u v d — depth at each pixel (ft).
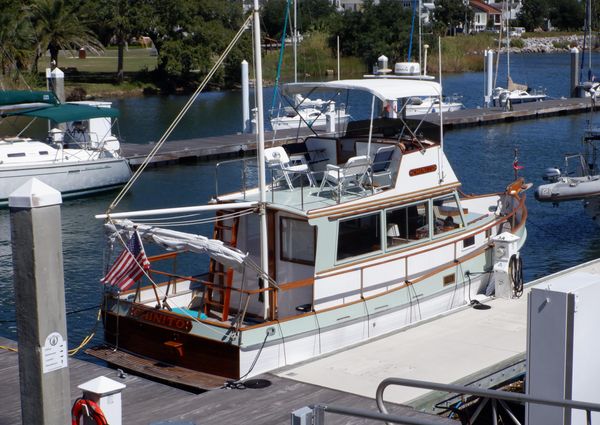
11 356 43.19
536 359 25.45
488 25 389.19
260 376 39.32
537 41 368.48
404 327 46.03
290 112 138.21
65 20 209.15
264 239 42.06
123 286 41.47
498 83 224.94
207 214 87.51
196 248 39.86
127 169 100.27
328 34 236.84
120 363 41.78
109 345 44.29
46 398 26.99
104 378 28.43
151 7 225.56
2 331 55.88
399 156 46.37
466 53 270.67
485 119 152.25
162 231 41.04
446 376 39.60
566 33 390.42
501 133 141.90
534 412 25.73
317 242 41.91
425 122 49.62
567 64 293.02
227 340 39.06
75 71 239.09
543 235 80.64
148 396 37.68
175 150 116.98
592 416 26.23
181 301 46.21
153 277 64.90
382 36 231.30
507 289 51.52
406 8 235.81
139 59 276.82
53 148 96.53
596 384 25.86
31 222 25.99
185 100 207.62
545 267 70.44
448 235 49.57
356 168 44.60
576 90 183.21
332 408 22.36
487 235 53.47
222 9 233.76
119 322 43.68
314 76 230.27
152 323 41.83
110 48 321.11
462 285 50.24
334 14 243.81
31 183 26.22
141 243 41.39
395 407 35.42
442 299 48.85
